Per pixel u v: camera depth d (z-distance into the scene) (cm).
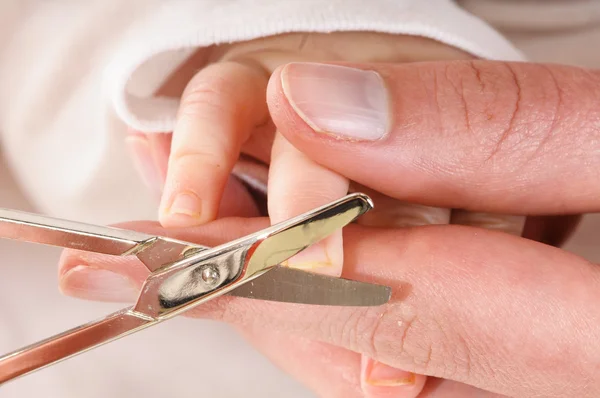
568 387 16
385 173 17
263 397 21
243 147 19
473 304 16
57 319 21
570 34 24
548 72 17
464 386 18
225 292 15
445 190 17
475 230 17
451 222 19
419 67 17
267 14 18
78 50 22
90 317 21
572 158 17
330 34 19
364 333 17
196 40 18
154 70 19
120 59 19
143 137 20
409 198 17
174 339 21
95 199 22
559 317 16
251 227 16
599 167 17
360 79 16
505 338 16
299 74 16
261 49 19
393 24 19
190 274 15
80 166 22
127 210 23
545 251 16
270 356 20
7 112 23
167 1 21
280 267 15
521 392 17
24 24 22
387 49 19
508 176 17
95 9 22
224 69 18
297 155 17
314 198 16
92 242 15
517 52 21
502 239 16
